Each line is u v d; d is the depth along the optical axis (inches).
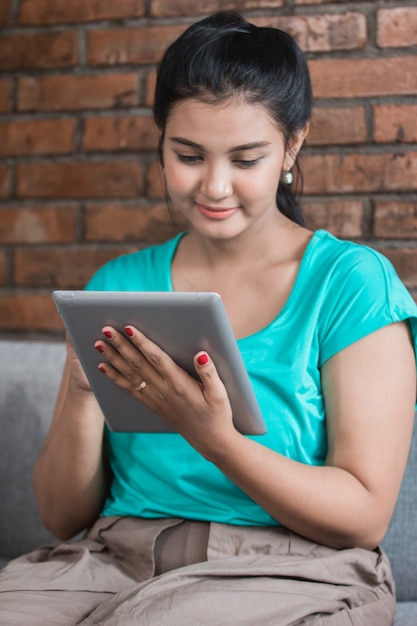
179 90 44.5
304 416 45.4
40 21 78.3
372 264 47.1
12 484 64.1
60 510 51.2
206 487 46.3
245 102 43.9
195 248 51.3
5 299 80.4
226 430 41.2
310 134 71.4
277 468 42.3
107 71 76.9
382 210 70.6
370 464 44.3
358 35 70.2
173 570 41.5
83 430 48.3
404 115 69.7
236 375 39.9
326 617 40.9
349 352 45.4
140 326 39.1
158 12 75.2
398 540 56.4
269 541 44.4
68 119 78.2
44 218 79.4
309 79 48.7
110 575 45.1
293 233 50.0
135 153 76.7
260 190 44.9
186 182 45.3
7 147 80.0
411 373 46.1
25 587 43.3
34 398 64.4
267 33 46.6
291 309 47.0
